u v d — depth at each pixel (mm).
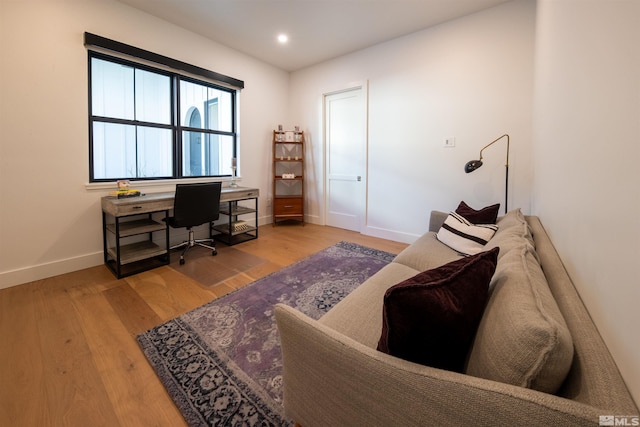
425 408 612
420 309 659
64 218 2568
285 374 941
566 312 692
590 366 518
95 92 2771
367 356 721
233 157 4250
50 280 2443
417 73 3418
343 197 4449
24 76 2293
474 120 3049
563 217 1050
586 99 782
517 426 491
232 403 1233
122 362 1475
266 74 4453
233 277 2564
